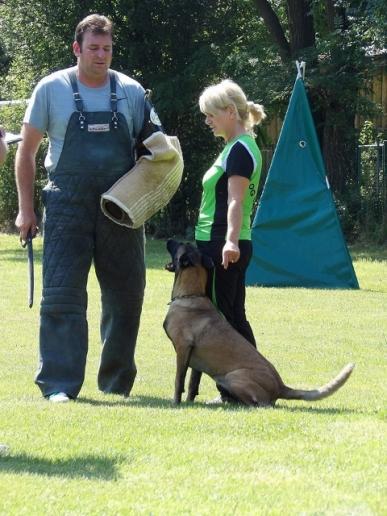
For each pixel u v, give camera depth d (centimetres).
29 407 975
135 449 794
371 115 3894
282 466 747
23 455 772
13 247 3944
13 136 990
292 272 2480
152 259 3322
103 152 1067
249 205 1103
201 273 1098
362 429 877
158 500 659
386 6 3381
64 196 1070
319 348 1598
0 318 1955
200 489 685
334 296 2281
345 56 3772
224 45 4341
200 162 4597
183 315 1085
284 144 2473
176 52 4491
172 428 873
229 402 1066
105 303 1141
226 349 1060
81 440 824
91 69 1056
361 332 1777
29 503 646
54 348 1084
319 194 2470
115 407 990
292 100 2466
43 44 4653
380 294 2338
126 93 1080
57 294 1078
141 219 1060
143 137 1093
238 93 1094
